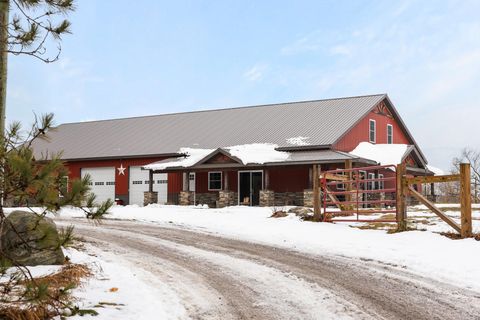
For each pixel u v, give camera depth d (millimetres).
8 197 4855
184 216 20141
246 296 7707
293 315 6719
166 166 31766
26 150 4879
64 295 6039
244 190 31797
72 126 45688
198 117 40500
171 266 10039
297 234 14297
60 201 4980
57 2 6664
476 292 7879
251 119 37000
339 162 26812
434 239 12586
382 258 10734
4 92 7398
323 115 33938
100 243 12969
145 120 43000
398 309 6984
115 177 37125
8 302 5812
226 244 12953
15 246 5676
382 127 35125
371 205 29125
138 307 6746
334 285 8430
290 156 29031
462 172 12859
